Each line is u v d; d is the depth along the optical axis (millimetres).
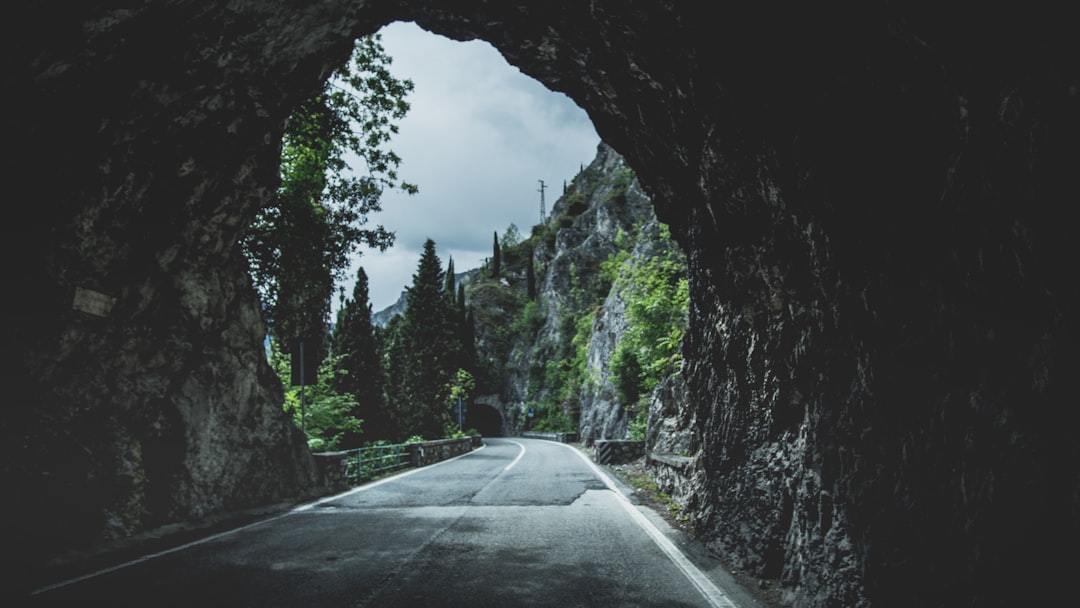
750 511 5543
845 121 3602
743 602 4648
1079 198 2062
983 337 2652
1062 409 2189
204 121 8461
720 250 6320
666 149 7207
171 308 8945
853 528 3756
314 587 5176
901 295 3305
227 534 7840
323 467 12164
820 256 4152
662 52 5797
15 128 6242
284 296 14078
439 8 8438
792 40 3795
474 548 6848
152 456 8352
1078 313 2107
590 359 47062
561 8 6727
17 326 6574
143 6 6316
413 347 37312
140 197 8070
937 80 2803
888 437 3451
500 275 118562
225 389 9758
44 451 6699
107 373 7695
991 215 2518
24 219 6703
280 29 8227
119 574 5629
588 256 79375
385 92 13914
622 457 19375
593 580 5387
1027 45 2240
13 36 5656
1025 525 2334
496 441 51438
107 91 6867
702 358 7402
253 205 10422
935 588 2939
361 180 14703
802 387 4840
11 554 5961
